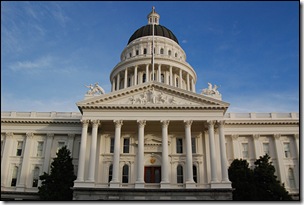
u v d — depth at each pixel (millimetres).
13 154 60938
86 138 51750
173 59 83000
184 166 54375
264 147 62125
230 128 62438
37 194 54656
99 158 54781
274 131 62125
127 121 53250
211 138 51000
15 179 59094
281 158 60531
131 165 54562
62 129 61688
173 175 53781
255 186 47375
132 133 57125
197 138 56688
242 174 49188
